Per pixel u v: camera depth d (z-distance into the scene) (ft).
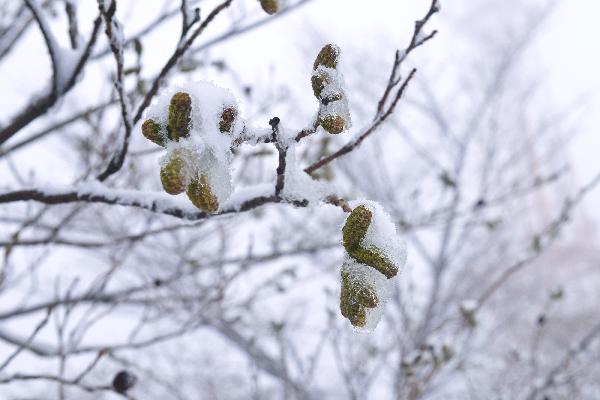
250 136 4.98
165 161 4.00
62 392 8.37
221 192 4.20
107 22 6.06
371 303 4.09
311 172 6.27
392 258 4.15
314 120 4.99
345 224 4.28
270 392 29.01
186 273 13.15
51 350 10.94
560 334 35.81
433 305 29.09
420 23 6.01
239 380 30.55
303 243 17.29
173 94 4.08
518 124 41.24
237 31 9.75
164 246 14.98
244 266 12.80
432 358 11.81
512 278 40.50
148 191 6.70
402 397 11.86
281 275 15.21
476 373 26.48
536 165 38.24
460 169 36.01
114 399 22.49
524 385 20.34
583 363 16.88
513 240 38.68
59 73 7.62
